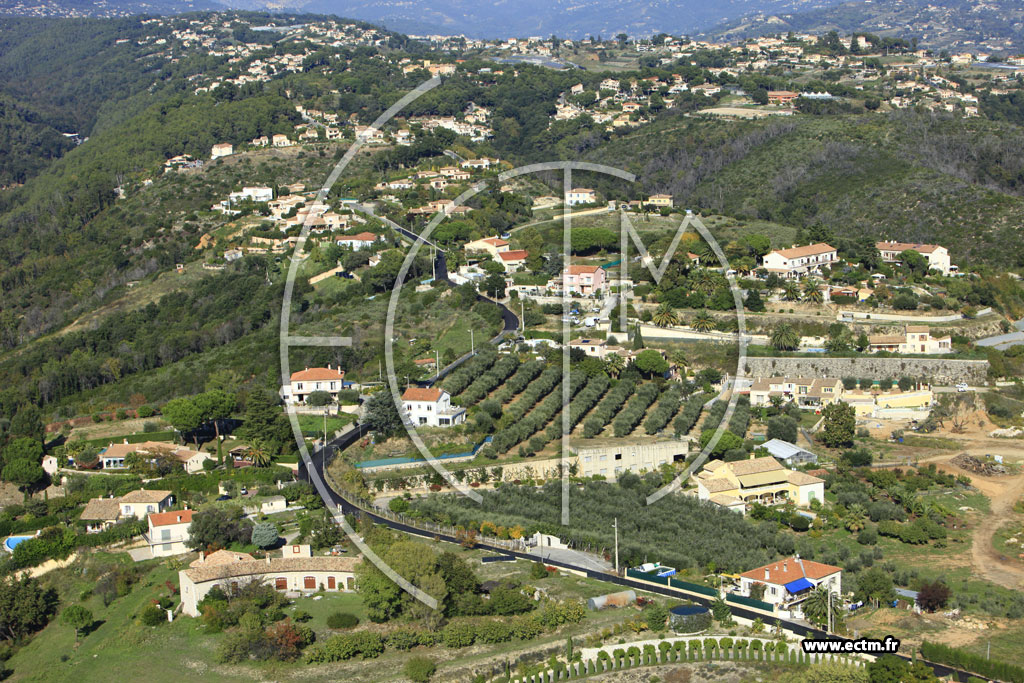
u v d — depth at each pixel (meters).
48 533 132.00
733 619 105.75
